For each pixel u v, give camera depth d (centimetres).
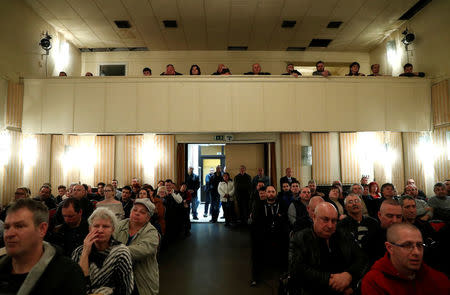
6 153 711
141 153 885
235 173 947
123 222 265
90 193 651
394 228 172
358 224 311
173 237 650
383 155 861
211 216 1005
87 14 870
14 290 129
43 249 139
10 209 135
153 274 243
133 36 1008
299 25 944
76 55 1084
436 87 782
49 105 781
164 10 857
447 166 738
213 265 500
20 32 783
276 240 461
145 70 857
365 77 798
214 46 1086
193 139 899
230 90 788
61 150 837
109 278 188
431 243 275
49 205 525
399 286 166
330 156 876
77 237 269
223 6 840
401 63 946
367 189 634
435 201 529
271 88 790
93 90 787
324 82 796
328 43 1070
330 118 784
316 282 202
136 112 780
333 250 218
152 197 520
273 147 886
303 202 454
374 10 858
